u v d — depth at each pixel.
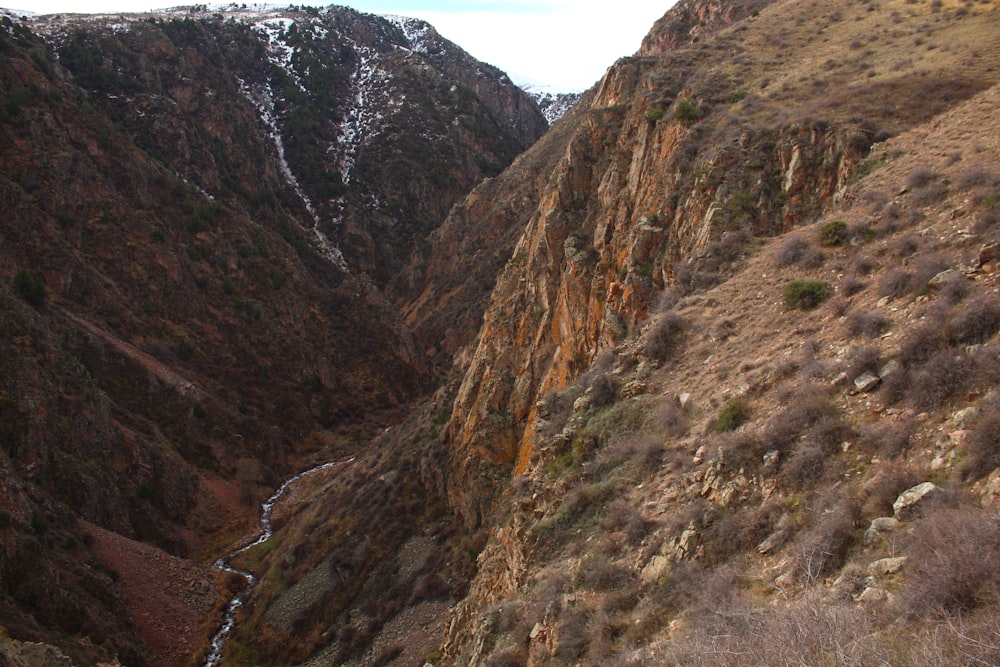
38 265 63.66
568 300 34.22
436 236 125.25
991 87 23.47
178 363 67.50
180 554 47.22
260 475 60.28
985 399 9.17
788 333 15.43
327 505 46.44
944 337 10.98
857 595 7.64
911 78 27.48
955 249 13.91
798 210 24.48
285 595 37.91
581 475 16.05
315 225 130.50
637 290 27.95
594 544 13.34
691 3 71.75
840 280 16.33
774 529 10.02
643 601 10.62
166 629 36.88
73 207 71.00
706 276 22.23
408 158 154.00
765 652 6.86
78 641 29.69
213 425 61.16
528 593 13.80
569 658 10.70
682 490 12.57
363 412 79.38
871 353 11.72
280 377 75.56
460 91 182.00
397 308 118.50
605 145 38.91
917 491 8.43
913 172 18.92
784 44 39.44
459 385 49.97
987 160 17.09
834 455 10.45
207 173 107.00
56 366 49.22
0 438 41.66
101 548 39.59
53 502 39.28
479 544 32.56
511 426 36.34
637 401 17.12
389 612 32.62
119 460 49.31
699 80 35.25
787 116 27.95
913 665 5.84
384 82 183.12
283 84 166.50
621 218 33.28
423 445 45.78
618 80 42.53
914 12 37.31
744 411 13.28
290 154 147.00
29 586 30.98
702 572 10.14
